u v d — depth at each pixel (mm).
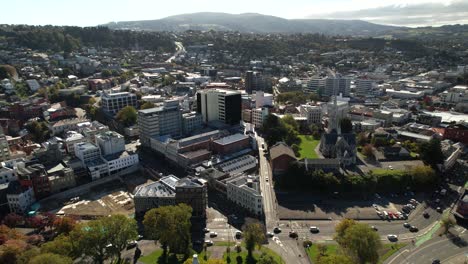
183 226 179375
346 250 170125
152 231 183875
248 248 177875
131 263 178875
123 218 181500
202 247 190500
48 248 158875
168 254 186000
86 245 166875
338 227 186000
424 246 189125
